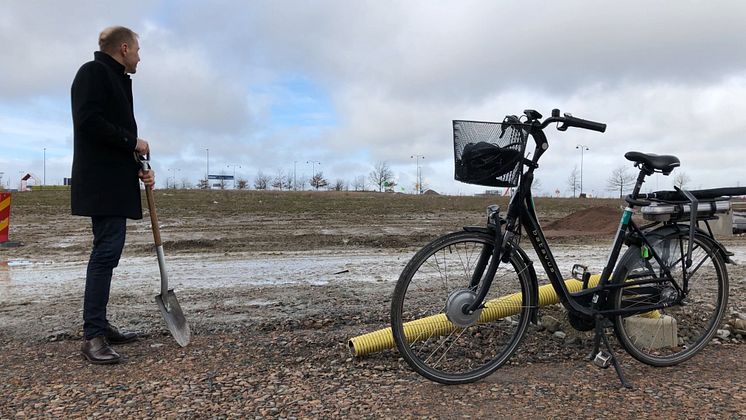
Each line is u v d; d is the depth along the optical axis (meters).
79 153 3.62
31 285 6.57
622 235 3.64
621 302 3.59
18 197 28.22
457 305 3.35
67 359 3.76
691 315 4.59
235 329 4.56
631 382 3.38
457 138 3.20
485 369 3.44
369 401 3.08
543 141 3.33
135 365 3.64
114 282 6.66
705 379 3.44
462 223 15.55
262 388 3.25
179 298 5.76
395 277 7.13
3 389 3.21
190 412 2.91
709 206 3.66
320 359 3.81
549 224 15.38
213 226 14.08
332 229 13.60
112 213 3.67
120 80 3.78
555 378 3.46
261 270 7.66
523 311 3.57
